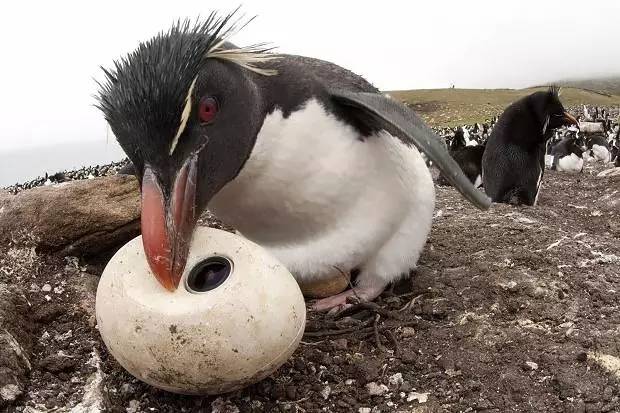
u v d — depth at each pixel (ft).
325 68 1.48
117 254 1.10
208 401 1.14
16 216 1.54
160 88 1.01
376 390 1.21
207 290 1.05
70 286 1.42
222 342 1.00
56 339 1.27
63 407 1.09
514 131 3.19
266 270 1.06
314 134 1.26
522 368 1.27
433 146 1.27
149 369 1.03
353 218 1.36
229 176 1.17
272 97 1.23
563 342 1.34
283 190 1.28
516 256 1.73
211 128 1.10
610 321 1.42
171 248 1.00
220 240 1.10
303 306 1.11
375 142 1.33
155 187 1.02
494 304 1.50
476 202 1.31
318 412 1.15
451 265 1.72
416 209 1.44
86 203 1.56
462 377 1.25
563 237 1.92
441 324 1.44
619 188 3.55
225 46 1.17
